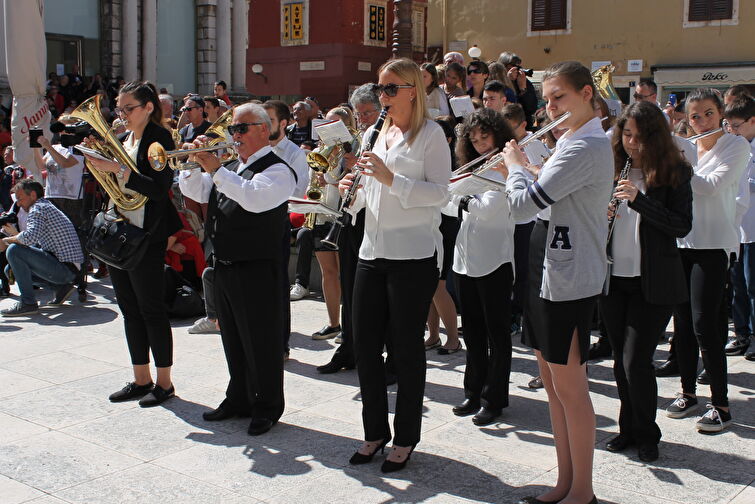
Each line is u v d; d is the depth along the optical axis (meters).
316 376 5.54
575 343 3.38
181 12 24.88
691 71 19.97
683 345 4.74
